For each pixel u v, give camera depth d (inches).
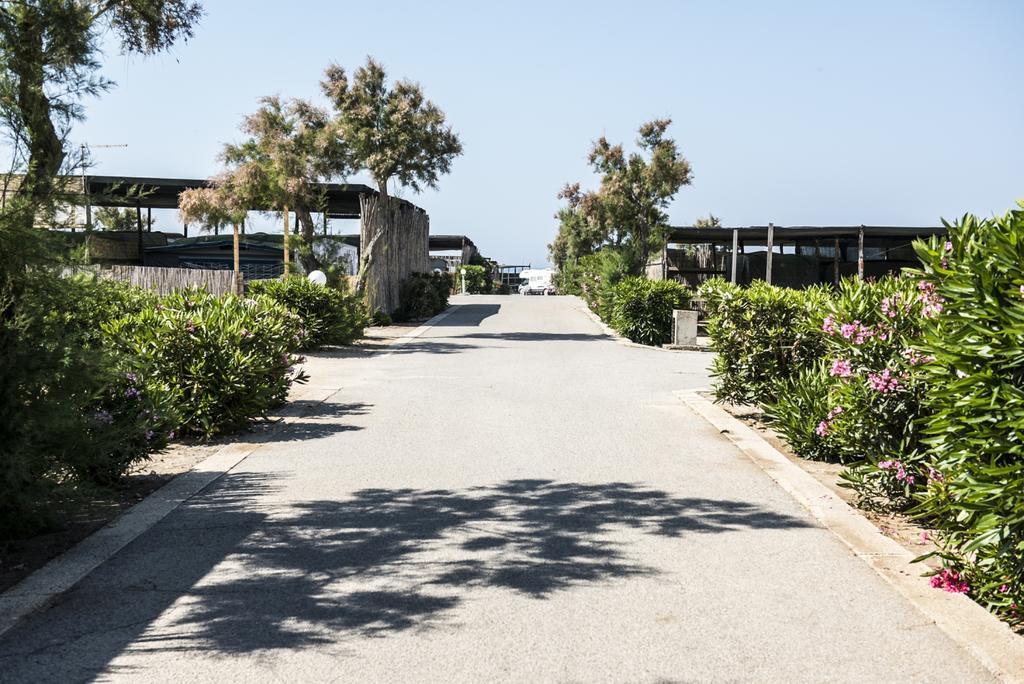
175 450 357.1
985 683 153.1
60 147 229.6
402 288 1293.1
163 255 1349.7
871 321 284.8
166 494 285.6
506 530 247.0
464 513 264.5
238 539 238.4
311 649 167.2
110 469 282.7
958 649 167.2
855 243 1272.1
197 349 382.6
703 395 512.4
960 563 196.1
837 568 214.1
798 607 188.7
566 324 1175.6
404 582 204.4
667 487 297.1
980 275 173.3
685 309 924.6
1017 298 171.2
